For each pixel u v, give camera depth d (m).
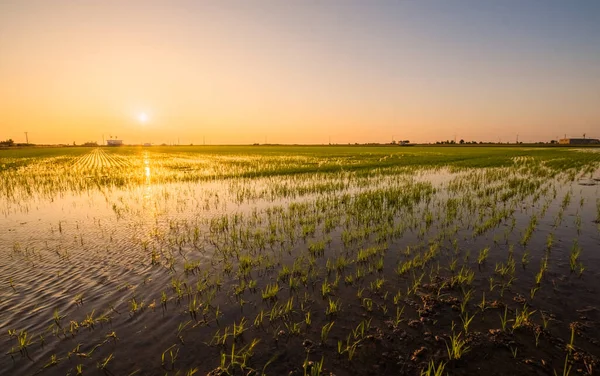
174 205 14.13
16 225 10.71
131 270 6.87
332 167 32.22
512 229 9.63
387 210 12.44
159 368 4.04
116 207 13.71
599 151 73.19
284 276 6.56
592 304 5.22
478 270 6.67
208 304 5.47
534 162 37.34
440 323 4.82
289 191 17.69
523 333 4.52
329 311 5.19
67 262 7.28
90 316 5.10
